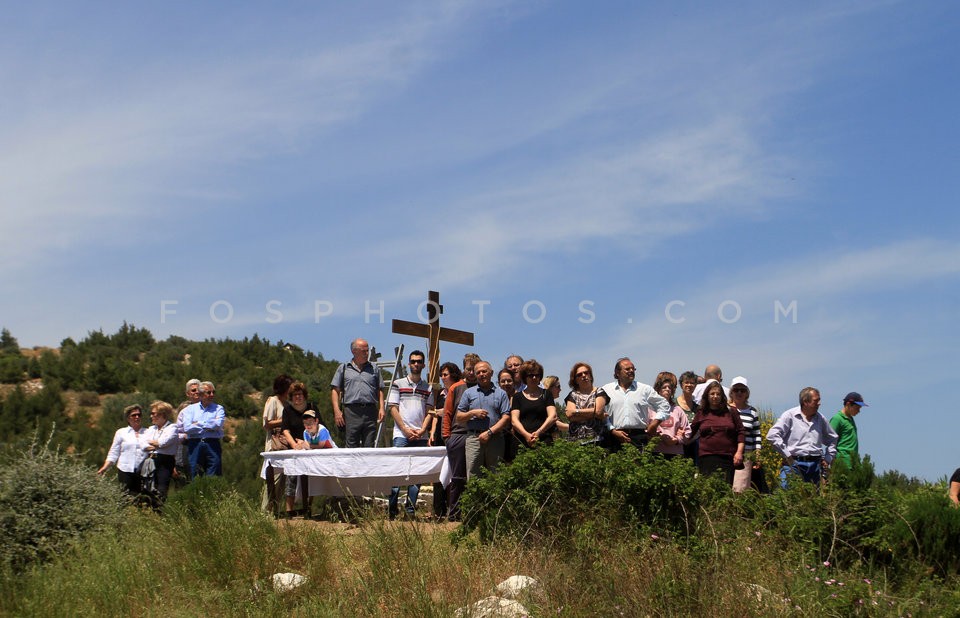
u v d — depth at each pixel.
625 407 10.73
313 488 11.52
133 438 12.73
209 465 12.56
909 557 8.39
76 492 10.16
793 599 7.16
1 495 9.69
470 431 10.66
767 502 8.94
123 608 7.90
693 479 8.75
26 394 32.97
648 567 7.62
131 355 38.09
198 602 7.91
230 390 34.06
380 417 13.34
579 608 7.24
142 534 9.70
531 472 8.89
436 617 7.15
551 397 10.74
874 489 9.06
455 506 10.77
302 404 12.55
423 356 13.03
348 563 8.70
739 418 10.95
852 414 11.70
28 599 8.11
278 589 8.02
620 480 8.65
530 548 8.38
